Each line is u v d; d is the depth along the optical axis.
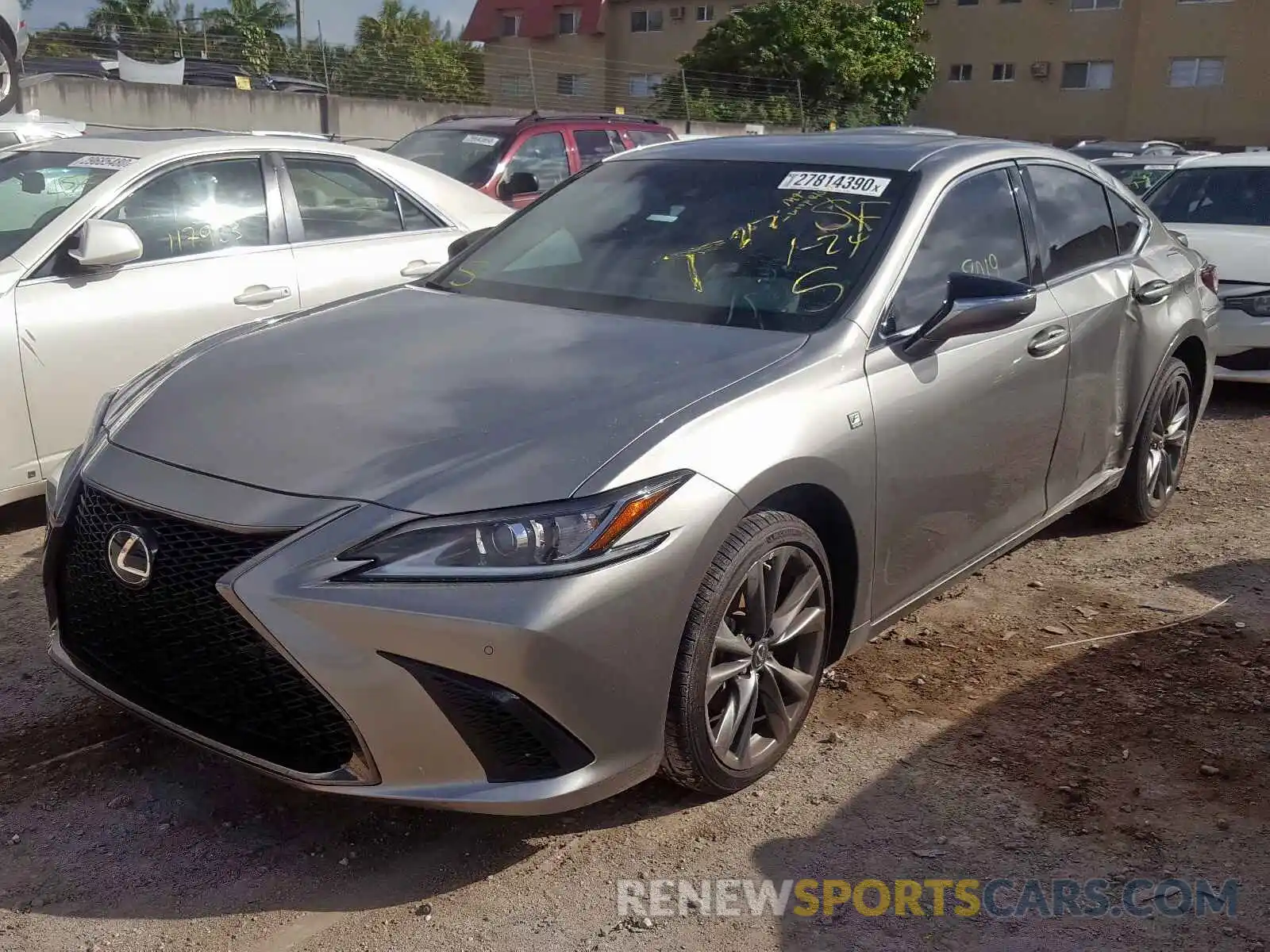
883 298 3.51
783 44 33.25
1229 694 3.83
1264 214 8.43
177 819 3.11
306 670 2.55
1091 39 38.75
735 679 3.11
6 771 3.30
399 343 3.46
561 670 2.61
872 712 3.69
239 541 2.67
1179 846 3.04
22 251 4.87
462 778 2.65
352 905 2.80
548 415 2.91
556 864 2.96
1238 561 5.01
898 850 3.02
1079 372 4.36
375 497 2.65
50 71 17.20
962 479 3.76
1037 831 3.10
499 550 2.59
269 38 21.89
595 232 4.09
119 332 5.04
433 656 2.54
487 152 10.52
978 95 40.94
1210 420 7.65
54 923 2.71
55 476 3.32
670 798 3.23
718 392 3.03
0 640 4.09
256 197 5.67
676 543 2.76
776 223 3.85
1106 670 3.99
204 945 2.65
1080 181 4.78
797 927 2.74
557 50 44.47
